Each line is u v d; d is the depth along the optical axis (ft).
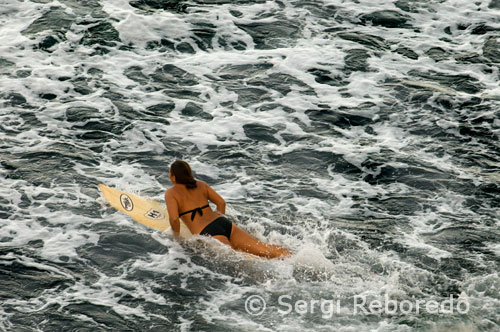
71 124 129.90
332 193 112.37
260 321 79.87
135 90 144.66
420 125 135.54
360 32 174.60
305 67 157.17
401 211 107.24
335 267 90.84
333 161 122.42
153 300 83.41
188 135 129.39
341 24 178.29
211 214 96.02
